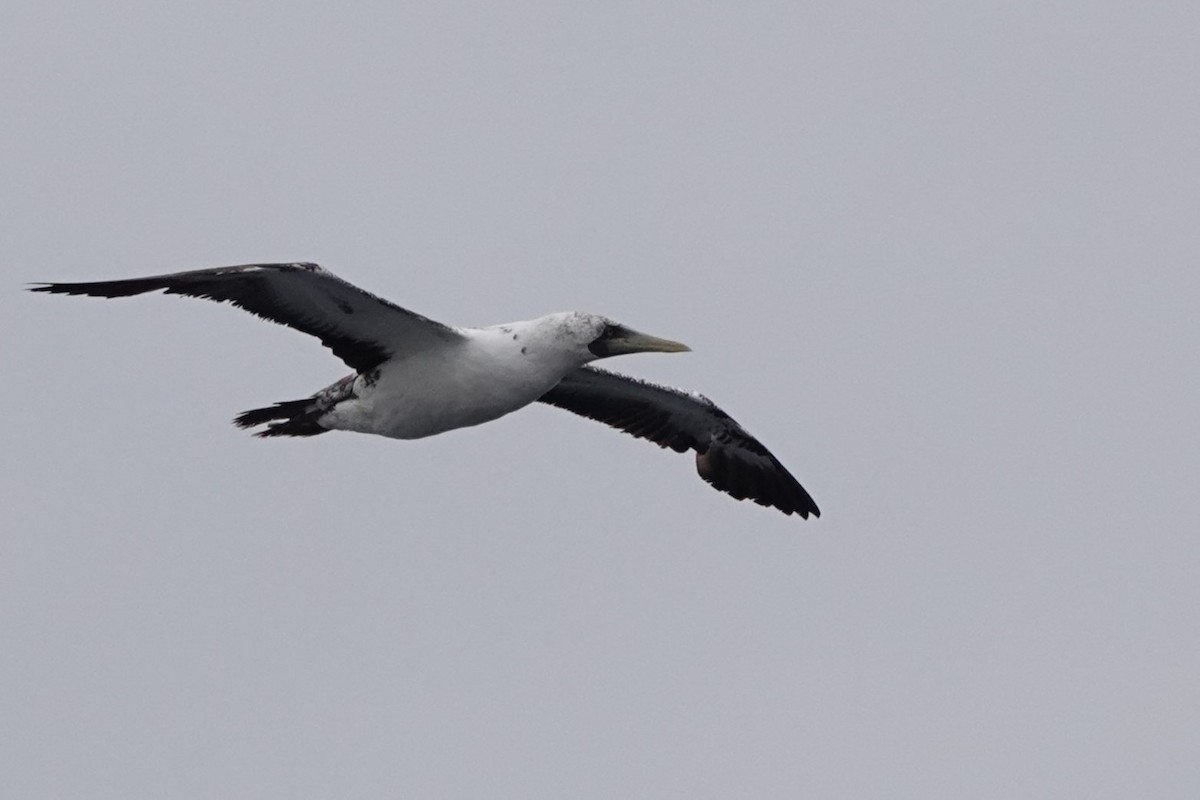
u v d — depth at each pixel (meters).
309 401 19.34
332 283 17.50
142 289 16.98
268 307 17.94
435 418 19.03
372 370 18.91
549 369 19.06
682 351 19.02
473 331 18.91
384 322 18.27
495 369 18.83
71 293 16.73
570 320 18.94
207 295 17.50
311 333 18.42
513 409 19.25
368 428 19.22
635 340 19.09
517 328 19.02
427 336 18.52
